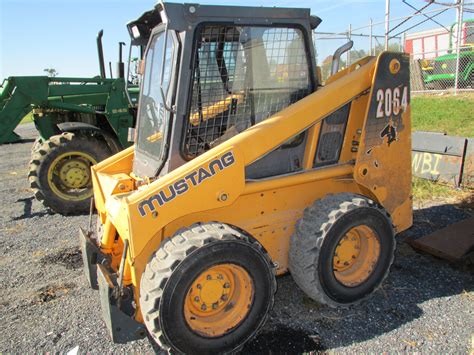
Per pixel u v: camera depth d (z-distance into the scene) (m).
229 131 3.21
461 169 5.95
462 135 8.53
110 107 6.92
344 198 3.25
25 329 3.31
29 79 6.53
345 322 3.19
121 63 7.09
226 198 2.92
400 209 3.72
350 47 3.73
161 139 3.18
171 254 2.63
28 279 4.18
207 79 3.06
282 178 3.20
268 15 3.14
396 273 3.86
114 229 3.42
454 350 2.81
